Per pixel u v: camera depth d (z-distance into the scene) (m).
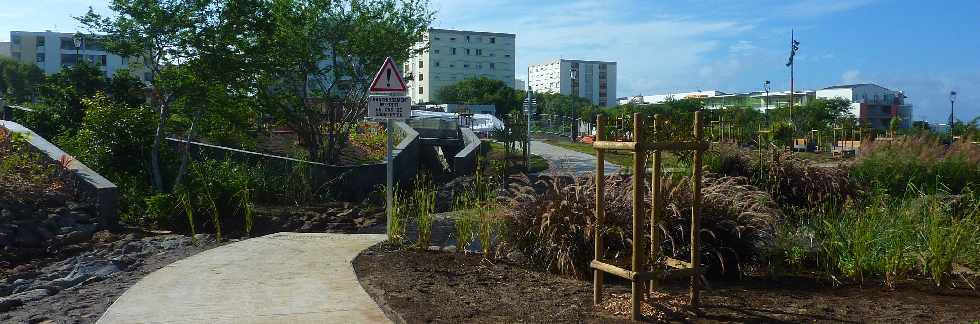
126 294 7.21
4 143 15.08
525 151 26.70
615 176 9.19
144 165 17.19
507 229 9.01
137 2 16.38
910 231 8.30
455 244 10.73
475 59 139.00
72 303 7.13
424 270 8.51
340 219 15.96
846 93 117.56
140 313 6.47
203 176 16.03
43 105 21.72
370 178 20.69
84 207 13.52
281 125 23.73
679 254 8.17
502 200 9.69
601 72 183.25
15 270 9.98
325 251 9.70
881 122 114.69
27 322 6.39
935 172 15.93
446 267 8.73
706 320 6.29
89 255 10.75
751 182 12.32
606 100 184.12
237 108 18.17
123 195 15.12
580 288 7.63
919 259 8.02
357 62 23.00
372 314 6.50
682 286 7.87
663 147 6.24
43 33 109.12
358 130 28.62
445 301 6.93
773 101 120.69
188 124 18.75
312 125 22.97
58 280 8.49
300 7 21.64
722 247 8.34
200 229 14.42
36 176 14.11
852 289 7.70
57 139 19.03
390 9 22.86
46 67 109.06
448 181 23.64
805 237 9.34
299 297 7.11
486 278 8.14
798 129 42.97
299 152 23.64
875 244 8.26
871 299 7.18
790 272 8.69
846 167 13.53
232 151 19.28
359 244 10.33
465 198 11.66
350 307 6.74
